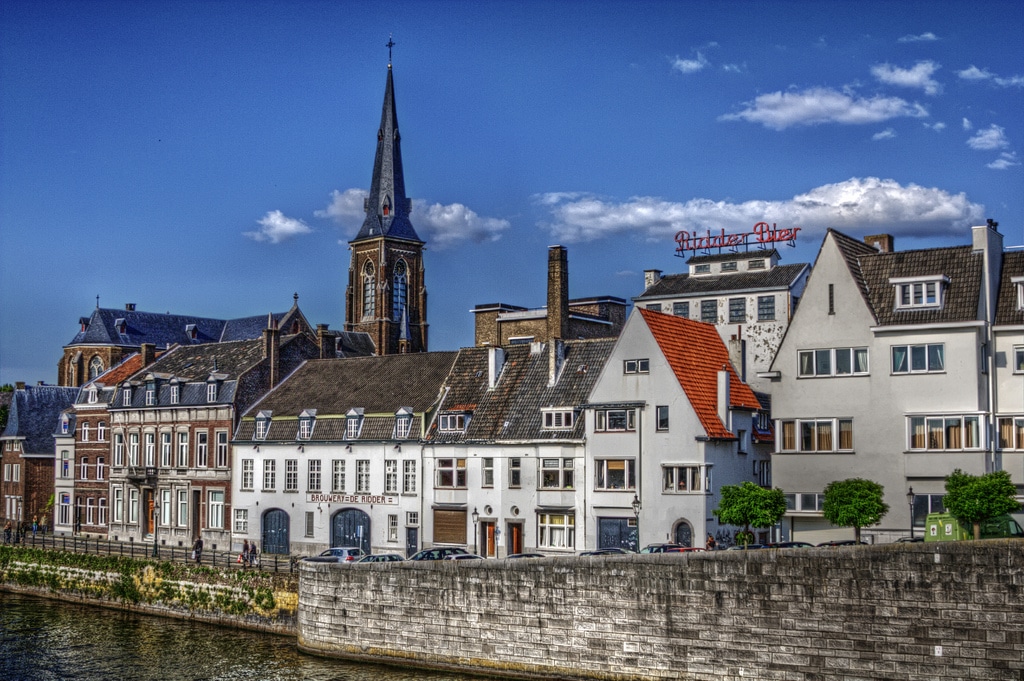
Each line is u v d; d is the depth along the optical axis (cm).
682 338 7194
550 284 8050
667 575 4803
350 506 8300
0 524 11469
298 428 8675
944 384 5947
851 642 4394
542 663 5103
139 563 7612
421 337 18062
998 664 4128
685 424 6738
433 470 7888
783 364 6412
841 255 6319
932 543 4269
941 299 6006
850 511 5534
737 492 5994
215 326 16375
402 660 5553
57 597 8212
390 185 18038
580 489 7156
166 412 9662
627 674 4875
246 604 6788
